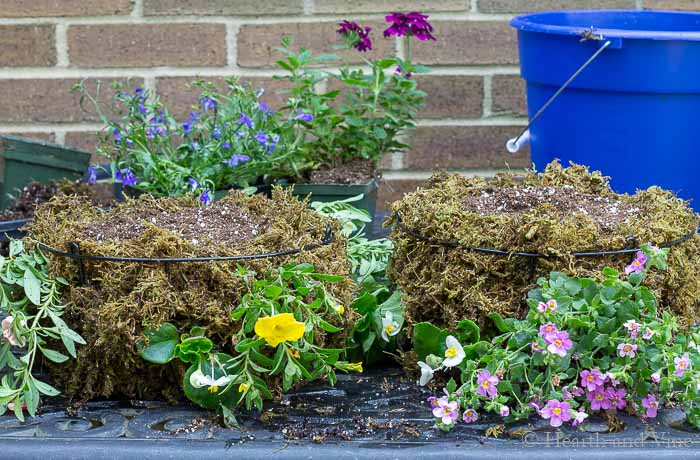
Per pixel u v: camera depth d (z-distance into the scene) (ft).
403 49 8.18
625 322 4.49
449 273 4.90
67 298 4.85
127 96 7.07
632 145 6.41
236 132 6.77
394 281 5.39
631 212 5.13
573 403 4.52
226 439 4.48
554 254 4.71
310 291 4.77
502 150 8.39
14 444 4.36
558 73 6.46
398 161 8.36
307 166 7.15
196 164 6.79
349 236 6.40
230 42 8.10
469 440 4.48
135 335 4.58
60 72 8.09
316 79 7.48
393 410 4.82
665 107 6.27
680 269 4.90
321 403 4.90
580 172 5.69
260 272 4.71
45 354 4.68
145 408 4.82
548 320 4.49
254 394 4.55
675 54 6.09
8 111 8.14
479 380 4.49
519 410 4.68
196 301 4.61
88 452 4.33
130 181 6.50
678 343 4.59
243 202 5.44
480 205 5.23
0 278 4.91
